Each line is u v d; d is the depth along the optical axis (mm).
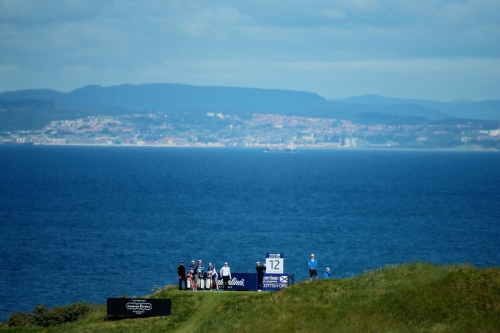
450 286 183375
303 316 185000
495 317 165875
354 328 171125
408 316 174250
